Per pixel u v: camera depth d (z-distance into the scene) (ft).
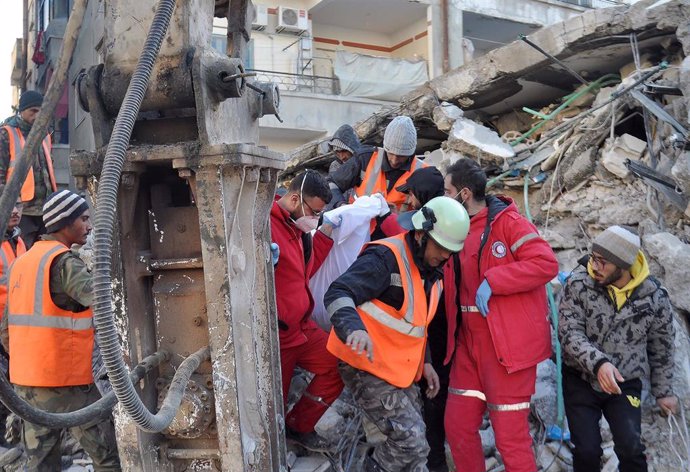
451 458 13.38
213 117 7.88
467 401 11.41
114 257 8.05
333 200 14.79
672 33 16.39
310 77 57.57
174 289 8.34
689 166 14.37
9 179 6.57
